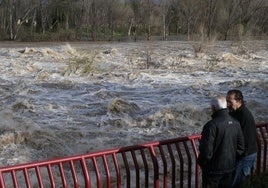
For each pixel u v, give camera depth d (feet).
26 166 17.51
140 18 229.04
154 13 225.97
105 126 41.34
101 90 57.06
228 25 193.77
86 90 58.39
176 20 230.89
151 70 77.77
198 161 19.12
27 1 220.02
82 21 218.59
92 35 211.82
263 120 44.93
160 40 186.70
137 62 87.61
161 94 56.49
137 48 121.80
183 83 64.54
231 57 95.35
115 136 38.50
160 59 91.61
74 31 212.84
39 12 229.45
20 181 27.91
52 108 47.80
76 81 64.69
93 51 107.34
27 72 73.51
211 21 193.16
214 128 18.81
